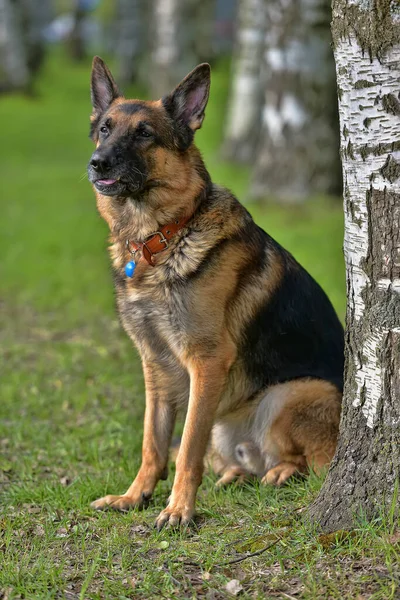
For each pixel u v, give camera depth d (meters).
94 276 15.69
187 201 6.30
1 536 5.73
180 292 6.18
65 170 26.58
